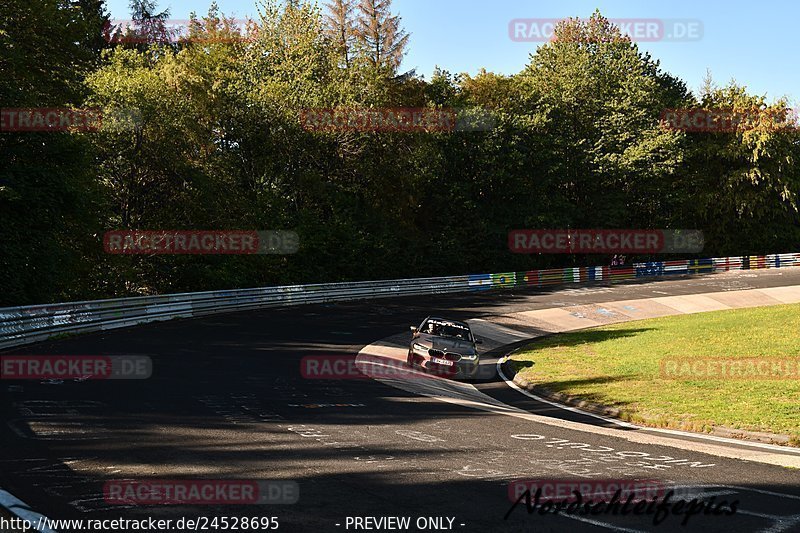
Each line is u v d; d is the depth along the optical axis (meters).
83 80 32.06
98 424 9.45
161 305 25.00
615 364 20.22
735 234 60.81
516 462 8.61
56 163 24.61
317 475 7.57
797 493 7.50
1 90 23.30
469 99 55.53
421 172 48.19
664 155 54.97
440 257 48.47
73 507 6.14
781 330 25.12
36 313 18.22
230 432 9.46
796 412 13.02
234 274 34.81
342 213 44.25
